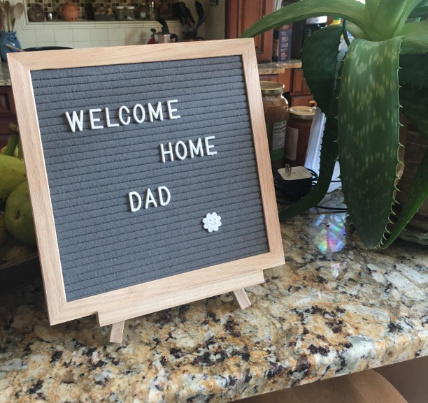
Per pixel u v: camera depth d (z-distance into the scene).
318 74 0.77
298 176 0.92
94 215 0.51
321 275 0.67
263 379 0.51
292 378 0.52
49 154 0.49
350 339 0.55
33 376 0.49
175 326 0.57
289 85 2.94
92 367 0.50
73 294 0.51
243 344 0.54
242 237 0.59
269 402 0.69
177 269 0.56
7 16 2.93
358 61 0.57
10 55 0.46
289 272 0.68
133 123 0.53
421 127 0.63
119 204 0.53
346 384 0.73
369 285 0.65
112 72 0.51
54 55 0.48
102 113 0.51
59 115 0.49
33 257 0.58
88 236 0.51
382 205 0.57
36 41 3.13
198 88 0.56
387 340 0.55
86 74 0.50
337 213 0.87
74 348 0.53
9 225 0.60
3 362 0.51
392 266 0.70
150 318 0.58
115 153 0.52
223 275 0.58
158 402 0.47
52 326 0.56
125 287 0.53
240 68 0.58
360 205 0.60
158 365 0.51
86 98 0.50
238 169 0.59
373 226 0.59
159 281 0.54
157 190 0.54
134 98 0.53
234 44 0.57
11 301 0.60
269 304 0.61
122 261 0.53
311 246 0.75
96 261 0.52
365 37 0.67
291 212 0.80
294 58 3.08
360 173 0.58
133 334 0.55
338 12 0.67
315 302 0.61
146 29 3.31
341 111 0.58
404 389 1.02
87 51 0.50
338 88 0.69
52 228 0.49
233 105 0.58
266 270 0.68
